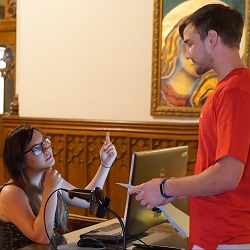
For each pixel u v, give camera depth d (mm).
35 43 5512
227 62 1933
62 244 2438
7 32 5793
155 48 4953
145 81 5066
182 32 2062
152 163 2289
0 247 2471
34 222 2488
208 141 1920
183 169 2633
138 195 1954
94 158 5156
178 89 4898
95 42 5250
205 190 1820
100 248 2301
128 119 5152
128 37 5113
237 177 1795
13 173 2643
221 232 1900
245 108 1819
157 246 2367
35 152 2631
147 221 2424
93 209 2182
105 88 5238
